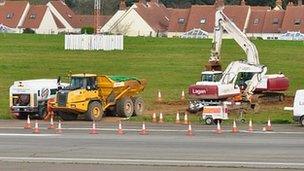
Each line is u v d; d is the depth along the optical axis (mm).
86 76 109750
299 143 79938
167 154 71500
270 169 62844
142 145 78312
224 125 101125
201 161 67000
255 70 122875
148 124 102688
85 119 108812
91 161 67250
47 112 109750
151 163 66000
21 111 109750
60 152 73062
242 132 91688
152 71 175000
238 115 111688
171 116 111375
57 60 197375
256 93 127312
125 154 71562
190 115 113438
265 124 102188
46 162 66750
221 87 115375
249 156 70062
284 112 116125
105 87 111250
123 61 196125
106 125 101500
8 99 131500
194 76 166375
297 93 101188
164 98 132125
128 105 112750
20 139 84000
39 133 90312
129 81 114438
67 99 107000
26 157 69750
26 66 183750
